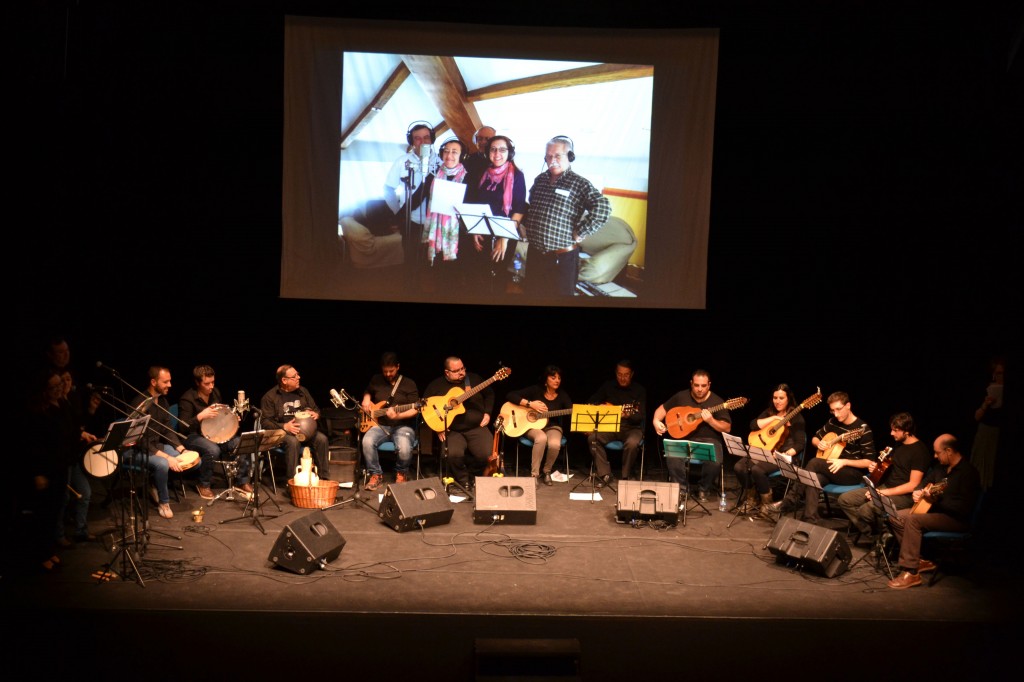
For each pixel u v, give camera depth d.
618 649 4.50
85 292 7.33
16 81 6.57
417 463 6.94
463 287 7.40
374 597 4.65
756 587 4.95
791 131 7.57
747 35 7.45
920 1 7.16
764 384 7.90
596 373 7.89
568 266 7.41
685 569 5.20
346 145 7.27
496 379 6.81
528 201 7.38
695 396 6.71
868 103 7.47
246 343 7.62
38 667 4.37
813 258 7.71
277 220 7.51
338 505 6.27
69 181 7.18
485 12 7.27
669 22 7.35
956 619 4.57
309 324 7.67
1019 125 7.02
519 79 7.31
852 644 4.54
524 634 4.47
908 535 5.06
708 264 7.73
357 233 7.34
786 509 6.35
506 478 6.06
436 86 7.29
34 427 4.98
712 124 7.30
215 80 7.31
